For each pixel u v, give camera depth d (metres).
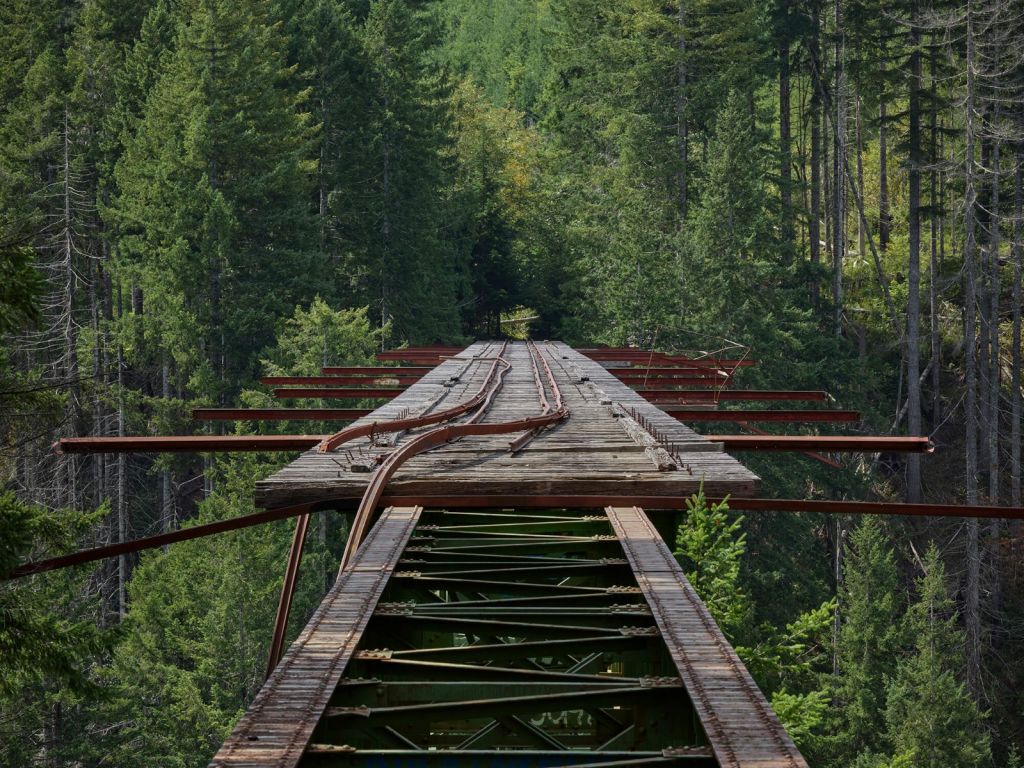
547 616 5.70
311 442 11.98
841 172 61.03
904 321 58.84
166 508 43.81
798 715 10.60
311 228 53.16
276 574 28.83
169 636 28.12
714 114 62.06
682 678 4.49
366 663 4.85
